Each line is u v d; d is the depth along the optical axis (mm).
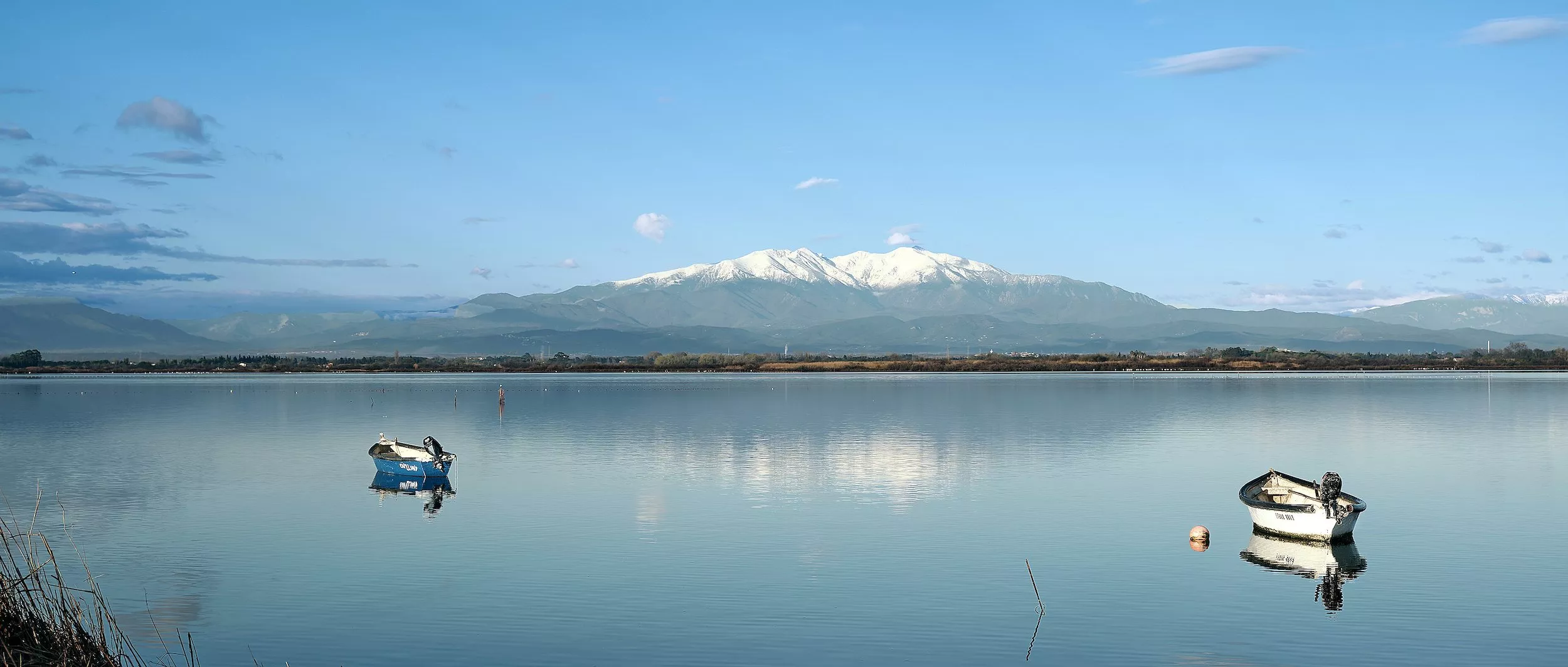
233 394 141250
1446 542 32469
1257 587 27234
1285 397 117375
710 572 28984
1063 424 77375
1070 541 32719
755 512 38000
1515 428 73312
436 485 44938
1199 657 22234
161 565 29828
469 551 31609
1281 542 32531
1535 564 29547
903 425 77312
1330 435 68062
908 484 44844
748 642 23234
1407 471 49156
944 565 29688
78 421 86625
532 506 39469
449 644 23125
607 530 34750
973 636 23562
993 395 127125
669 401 114875
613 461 53719
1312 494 36031
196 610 25484
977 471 49188
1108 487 43844
